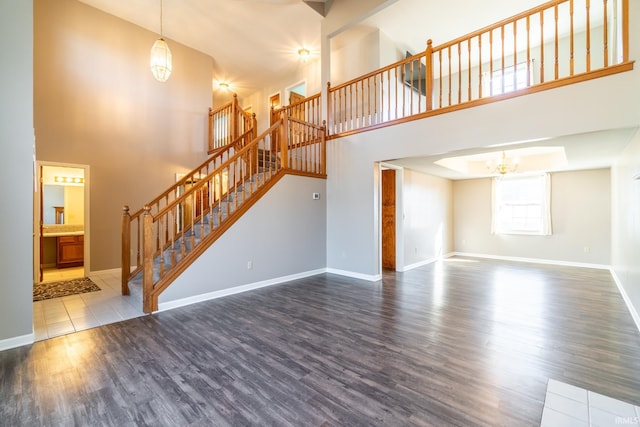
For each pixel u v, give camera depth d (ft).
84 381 6.85
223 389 6.55
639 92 8.88
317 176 18.04
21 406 5.97
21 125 8.74
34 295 13.60
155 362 7.70
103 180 17.99
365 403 6.06
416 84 22.03
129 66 19.06
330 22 18.13
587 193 21.33
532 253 23.71
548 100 10.48
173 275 11.93
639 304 10.16
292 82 26.22
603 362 7.65
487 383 6.74
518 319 10.78
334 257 18.47
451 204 27.71
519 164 22.48
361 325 10.20
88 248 17.35
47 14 16.05
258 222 14.96
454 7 16.76
